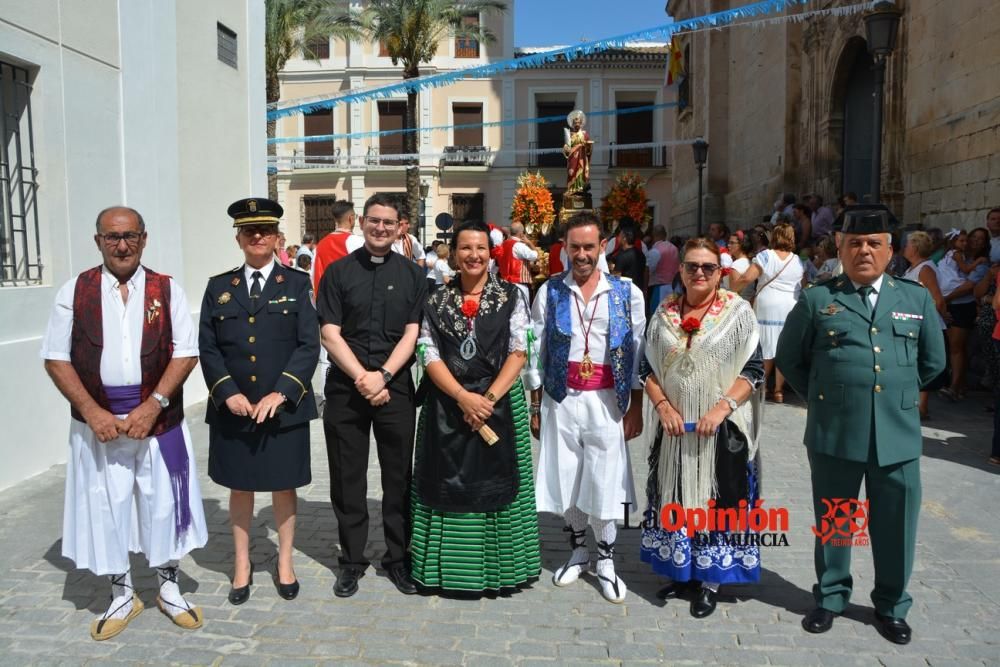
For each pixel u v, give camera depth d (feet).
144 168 23.49
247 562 12.94
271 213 12.56
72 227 20.22
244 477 12.33
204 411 25.43
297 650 11.18
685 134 88.22
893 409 11.20
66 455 20.01
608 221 47.73
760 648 11.24
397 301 12.98
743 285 26.48
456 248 12.78
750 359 12.23
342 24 88.07
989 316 22.82
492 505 12.46
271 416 12.06
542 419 13.58
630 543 15.35
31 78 18.98
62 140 19.77
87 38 20.83
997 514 16.25
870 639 11.48
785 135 56.34
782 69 57.31
